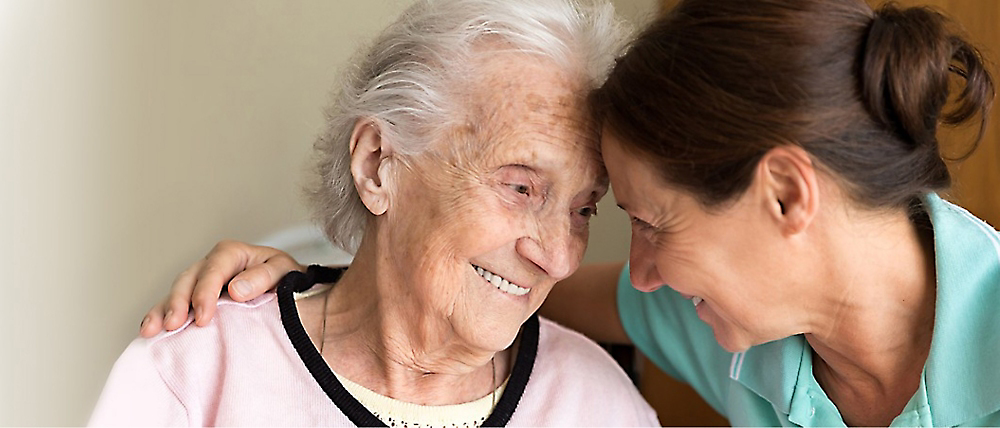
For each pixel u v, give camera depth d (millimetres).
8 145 1489
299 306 1256
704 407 1774
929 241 1109
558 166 1075
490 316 1127
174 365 1150
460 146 1076
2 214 1492
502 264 1104
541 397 1283
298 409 1149
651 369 1771
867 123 950
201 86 1608
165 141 1595
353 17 1688
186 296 1207
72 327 1551
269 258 1320
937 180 1043
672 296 1454
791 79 920
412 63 1098
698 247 1037
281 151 1683
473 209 1078
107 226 1567
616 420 1324
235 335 1178
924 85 934
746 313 1083
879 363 1137
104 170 1558
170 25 1571
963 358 1079
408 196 1122
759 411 1317
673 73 961
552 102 1064
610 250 1900
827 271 1038
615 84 1021
